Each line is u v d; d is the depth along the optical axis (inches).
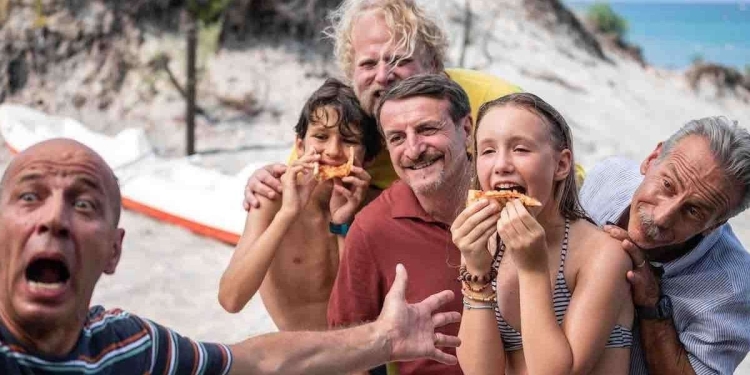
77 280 83.6
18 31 494.6
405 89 135.3
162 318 263.7
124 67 494.3
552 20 689.0
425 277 135.3
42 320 81.4
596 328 113.1
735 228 362.0
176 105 483.5
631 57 803.4
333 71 512.4
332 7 531.5
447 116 134.3
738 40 3240.7
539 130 117.2
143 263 307.9
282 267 155.2
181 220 342.0
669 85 760.3
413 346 105.7
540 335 110.5
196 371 90.3
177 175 365.1
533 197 117.1
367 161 154.8
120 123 474.9
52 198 83.2
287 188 146.8
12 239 82.4
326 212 154.6
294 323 159.3
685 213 114.8
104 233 85.3
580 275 117.0
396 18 152.3
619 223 130.8
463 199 135.6
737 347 123.8
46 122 425.7
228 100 487.5
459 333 121.3
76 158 85.1
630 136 552.4
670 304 123.1
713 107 749.9
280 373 96.3
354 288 139.2
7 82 486.0
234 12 509.4
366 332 103.7
